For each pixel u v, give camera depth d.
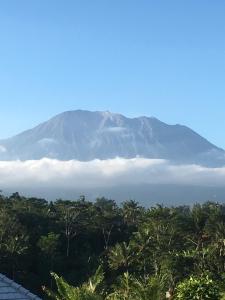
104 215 140.25
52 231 131.00
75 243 136.38
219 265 80.44
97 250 138.12
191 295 26.14
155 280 29.28
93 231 140.00
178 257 83.19
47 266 114.94
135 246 107.75
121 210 165.25
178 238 106.19
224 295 28.03
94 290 31.11
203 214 109.31
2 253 109.50
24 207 149.62
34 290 109.44
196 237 107.25
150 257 102.69
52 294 30.59
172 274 77.12
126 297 34.19
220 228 102.19
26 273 112.56
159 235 107.50
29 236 121.12
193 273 77.56
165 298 28.66
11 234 118.44
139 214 159.25
